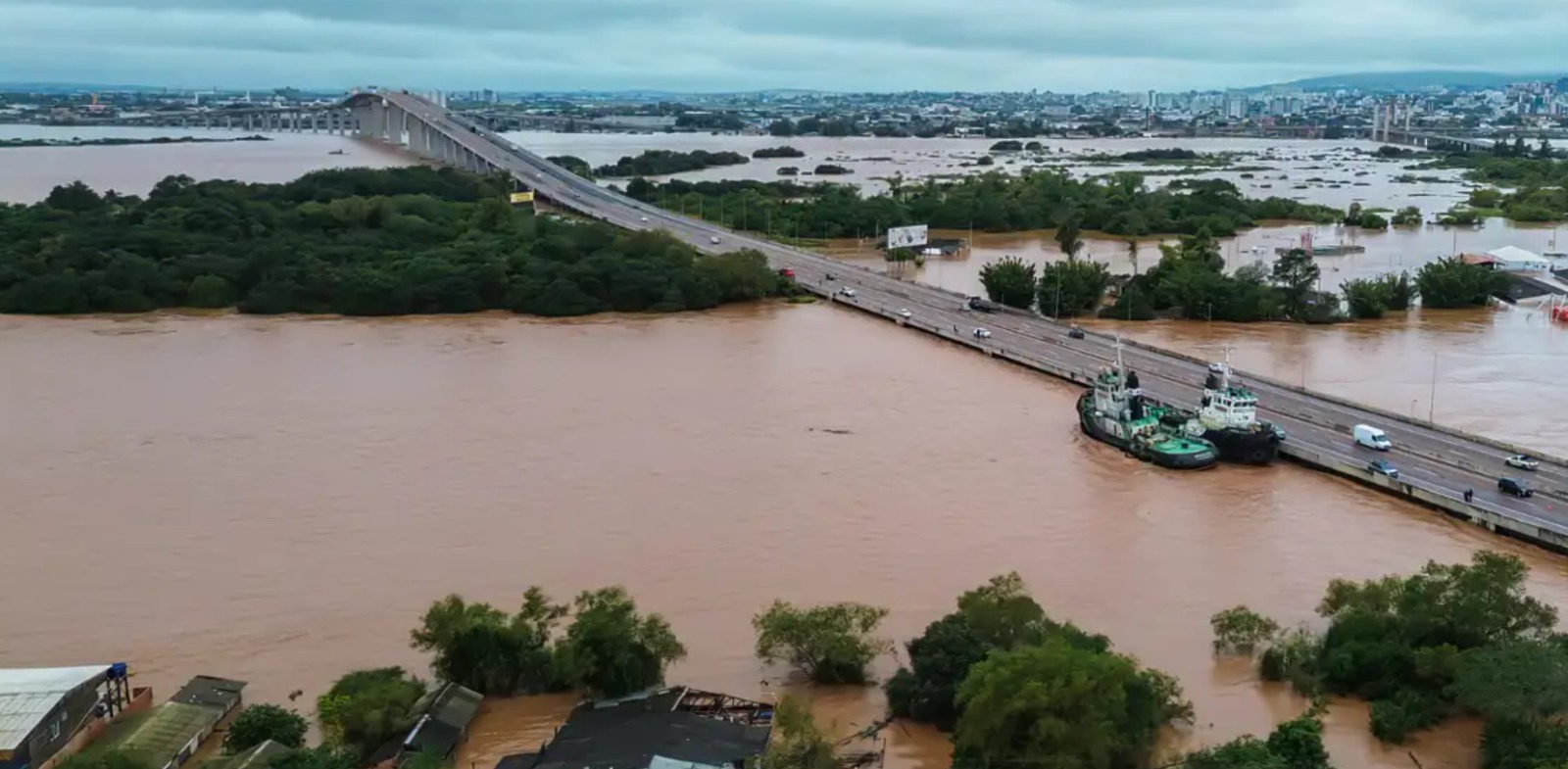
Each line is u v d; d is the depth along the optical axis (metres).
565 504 136.62
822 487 142.50
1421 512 136.12
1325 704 90.94
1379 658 92.56
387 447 158.00
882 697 94.62
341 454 155.12
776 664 99.69
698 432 164.88
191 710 89.25
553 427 167.12
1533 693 80.88
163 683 96.69
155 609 109.94
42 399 181.25
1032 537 127.12
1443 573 99.75
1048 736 78.94
